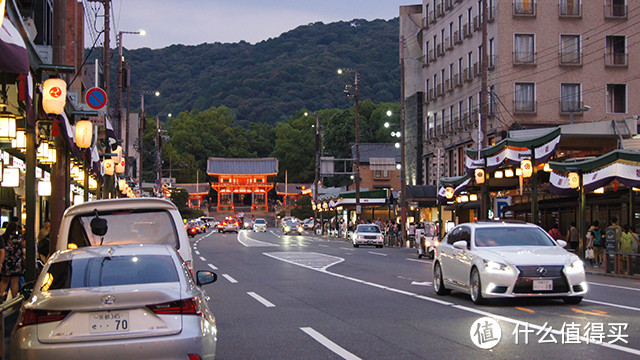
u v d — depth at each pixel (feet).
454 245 49.21
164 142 394.93
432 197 196.44
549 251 46.65
